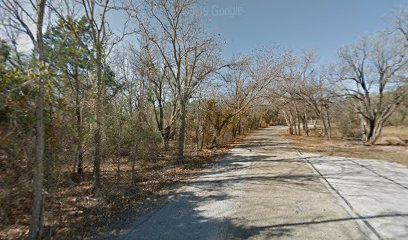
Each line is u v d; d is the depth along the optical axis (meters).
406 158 11.81
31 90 3.19
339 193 6.25
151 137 8.62
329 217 4.71
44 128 3.55
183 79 11.97
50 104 3.62
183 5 10.70
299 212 5.00
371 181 7.47
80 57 4.16
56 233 4.05
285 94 23.61
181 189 6.80
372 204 5.38
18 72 2.97
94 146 6.14
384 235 3.93
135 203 5.62
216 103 16.92
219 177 8.27
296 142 21.66
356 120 24.67
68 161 4.33
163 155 13.34
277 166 10.13
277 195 6.18
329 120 25.67
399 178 7.86
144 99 12.90
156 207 5.36
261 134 34.09
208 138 17.16
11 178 3.47
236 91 18.33
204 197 6.06
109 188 6.68
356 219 4.57
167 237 3.94
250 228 4.27
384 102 18.47
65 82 3.90
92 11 6.19
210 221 4.59
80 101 4.80
